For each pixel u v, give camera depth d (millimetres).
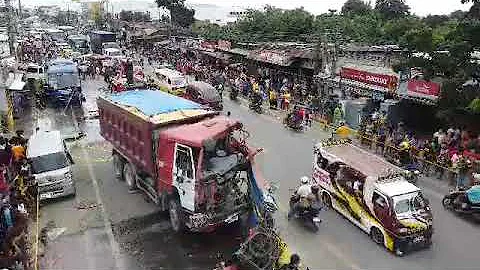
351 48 34781
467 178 19109
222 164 14398
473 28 21781
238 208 14773
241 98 38312
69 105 35344
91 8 112562
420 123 26344
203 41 54688
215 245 14633
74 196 18438
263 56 39219
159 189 15797
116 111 18516
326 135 27094
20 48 54844
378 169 15422
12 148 19359
